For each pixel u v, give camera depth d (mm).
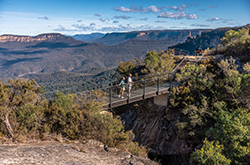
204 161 8969
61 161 4707
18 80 8508
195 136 16828
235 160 9648
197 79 19844
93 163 5449
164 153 19109
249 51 21703
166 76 23172
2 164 3408
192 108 17156
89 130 9211
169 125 19516
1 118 7016
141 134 21953
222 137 11469
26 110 7871
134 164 6742
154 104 22109
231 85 17406
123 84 15172
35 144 6941
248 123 11383
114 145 9438
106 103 13664
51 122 8930
